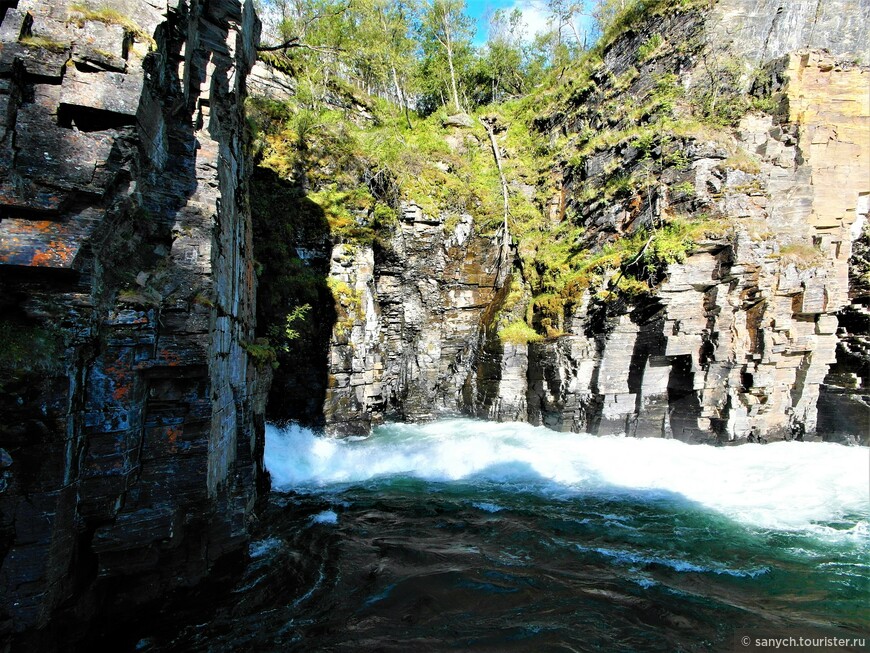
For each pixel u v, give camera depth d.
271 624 6.97
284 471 14.59
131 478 6.13
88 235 5.36
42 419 5.10
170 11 6.73
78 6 5.57
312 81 26.31
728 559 9.27
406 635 6.76
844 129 18.81
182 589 7.02
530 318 21.52
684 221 17.56
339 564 8.80
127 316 5.99
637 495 12.77
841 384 18.08
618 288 17.70
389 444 17.81
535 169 26.67
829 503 12.16
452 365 23.38
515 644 6.60
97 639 6.13
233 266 9.72
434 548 9.53
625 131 21.58
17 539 5.04
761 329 16.52
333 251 20.06
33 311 5.14
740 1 20.78
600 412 17.73
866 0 20.30
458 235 23.39
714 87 20.05
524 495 12.80
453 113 30.08
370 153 22.64
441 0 31.92
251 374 11.66
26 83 5.22
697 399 16.98
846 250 18.25
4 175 4.95
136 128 5.73
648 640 6.75
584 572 8.66
